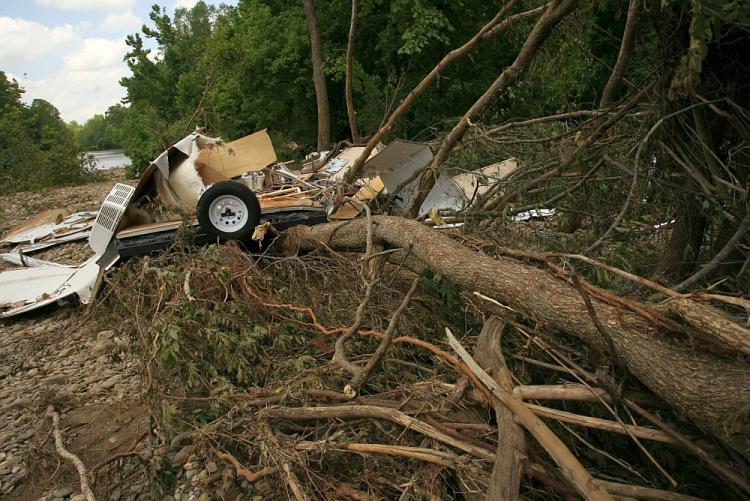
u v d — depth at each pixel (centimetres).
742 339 209
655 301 322
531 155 580
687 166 351
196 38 2712
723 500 256
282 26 1806
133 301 487
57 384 457
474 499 246
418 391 316
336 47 1717
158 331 371
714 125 353
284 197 648
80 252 926
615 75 550
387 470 294
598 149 493
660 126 373
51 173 2120
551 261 369
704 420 227
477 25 1363
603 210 480
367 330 418
